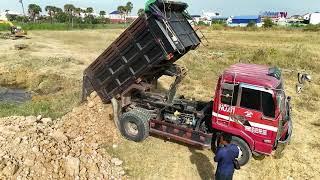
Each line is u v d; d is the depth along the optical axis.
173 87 11.33
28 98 17.14
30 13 104.56
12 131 9.50
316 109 14.52
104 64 10.75
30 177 7.96
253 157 10.04
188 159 9.80
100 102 11.67
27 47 30.52
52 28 61.47
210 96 15.69
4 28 53.94
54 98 15.16
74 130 10.66
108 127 10.95
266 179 9.12
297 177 9.29
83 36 45.84
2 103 14.98
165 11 9.59
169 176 9.05
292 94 16.55
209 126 10.02
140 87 10.55
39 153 8.56
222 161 7.41
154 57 9.74
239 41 39.97
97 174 8.72
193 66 21.48
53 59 23.95
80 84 17.70
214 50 30.81
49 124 10.91
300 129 12.38
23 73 20.64
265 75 8.88
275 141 8.64
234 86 8.80
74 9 109.25
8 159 8.15
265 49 28.20
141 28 9.48
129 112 10.36
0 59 24.08
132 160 9.64
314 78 19.50
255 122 8.70
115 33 51.53
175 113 10.39
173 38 9.42
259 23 94.69
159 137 10.91
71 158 8.66
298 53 26.62
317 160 10.17
